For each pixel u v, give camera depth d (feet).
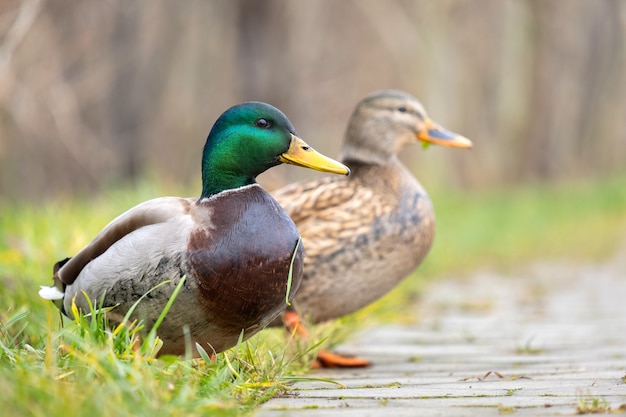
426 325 37.63
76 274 21.22
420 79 131.85
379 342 32.91
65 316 22.82
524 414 18.25
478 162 143.54
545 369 25.75
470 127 145.07
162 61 102.89
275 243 19.95
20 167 82.07
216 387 18.57
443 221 77.30
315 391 21.40
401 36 131.95
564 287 52.42
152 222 20.30
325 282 27.91
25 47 68.39
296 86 105.09
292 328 27.40
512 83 150.20
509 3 149.28
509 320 38.96
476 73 146.30
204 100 107.24
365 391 21.44
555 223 97.96
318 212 28.35
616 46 172.45
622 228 97.66
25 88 66.03
